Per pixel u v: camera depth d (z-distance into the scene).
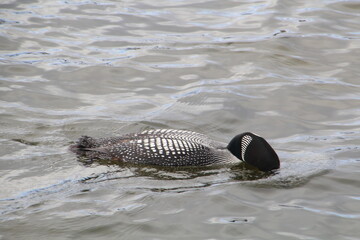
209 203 9.29
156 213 8.95
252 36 17.81
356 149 11.46
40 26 18.05
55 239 8.22
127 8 19.83
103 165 10.69
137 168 10.68
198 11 19.78
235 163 10.93
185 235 8.32
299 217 8.87
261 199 9.49
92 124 12.45
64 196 9.45
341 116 13.15
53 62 15.80
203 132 12.34
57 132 11.95
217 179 10.31
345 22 18.83
